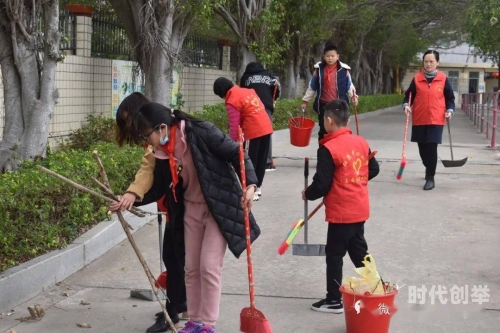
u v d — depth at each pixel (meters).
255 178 4.48
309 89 10.41
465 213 8.53
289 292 5.80
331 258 5.29
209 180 4.43
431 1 33.56
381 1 31.23
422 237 7.45
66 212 6.70
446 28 40.38
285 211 8.62
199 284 4.65
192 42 18.38
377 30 37.50
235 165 4.47
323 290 5.85
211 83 19.42
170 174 4.52
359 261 5.34
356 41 35.06
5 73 7.98
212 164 4.45
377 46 39.44
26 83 7.96
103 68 12.95
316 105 10.34
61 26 12.25
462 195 9.59
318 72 10.27
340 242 5.24
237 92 8.48
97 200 7.20
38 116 7.97
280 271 6.35
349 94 10.14
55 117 11.56
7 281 5.29
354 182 5.17
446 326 5.07
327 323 5.12
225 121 14.98
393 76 57.25
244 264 6.54
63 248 6.22
